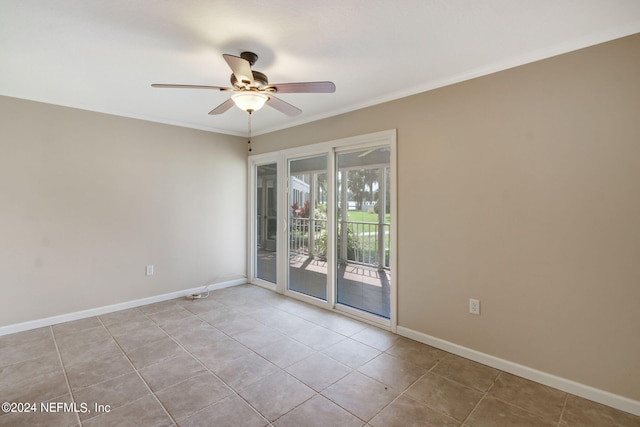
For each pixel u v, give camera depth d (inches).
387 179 128.4
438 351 108.6
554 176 86.8
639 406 76.1
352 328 127.2
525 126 91.3
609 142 78.9
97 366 97.1
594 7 67.7
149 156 154.6
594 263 81.5
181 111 144.3
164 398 81.9
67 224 132.6
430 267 112.5
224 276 184.1
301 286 165.0
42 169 126.6
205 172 175.0
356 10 68.5
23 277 123.0
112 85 112.3
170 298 163.0
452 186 106.3
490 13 69.9
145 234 154.3
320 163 152.6
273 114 148.5
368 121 129.4
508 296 95.3
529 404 80.6
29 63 94.5
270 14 69.8
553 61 86.4
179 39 80.7
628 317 77.4
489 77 97.7
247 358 102.8
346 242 144.7
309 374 93.7
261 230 190.4
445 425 73.0
